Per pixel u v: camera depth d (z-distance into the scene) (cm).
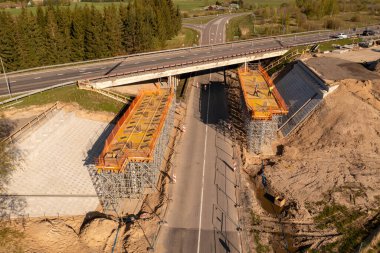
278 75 6275
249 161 4178
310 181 3759
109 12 6844
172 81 5744
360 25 10075
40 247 2827
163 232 3039
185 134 4722
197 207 3341
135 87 5812
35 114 4366
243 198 3500
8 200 3127
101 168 3064
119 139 3484
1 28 5538
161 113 4038
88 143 4266
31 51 5991
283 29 9781
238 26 10700
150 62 6022
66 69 5703
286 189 3672
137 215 3288
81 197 3422
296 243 3020
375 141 4206
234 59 6147
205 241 2956
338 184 3681
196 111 5456
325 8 11462
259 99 4450
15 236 2845
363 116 4375
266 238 3066
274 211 3425
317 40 7712
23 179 3366
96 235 2967
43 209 3191
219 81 6800
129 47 7494
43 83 5044
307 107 4766
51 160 3738
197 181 3722
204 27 10550
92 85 4928
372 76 5106
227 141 4547
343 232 3106
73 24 6425
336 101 4572
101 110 4956
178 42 8862
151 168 3419
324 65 5609
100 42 6725
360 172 3831
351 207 3381
